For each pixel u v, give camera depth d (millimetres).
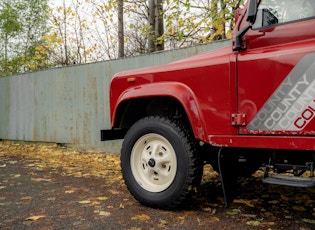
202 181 4832
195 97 3264
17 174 5660
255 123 2906
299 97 2691
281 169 3055
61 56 13727
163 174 3496
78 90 8773
